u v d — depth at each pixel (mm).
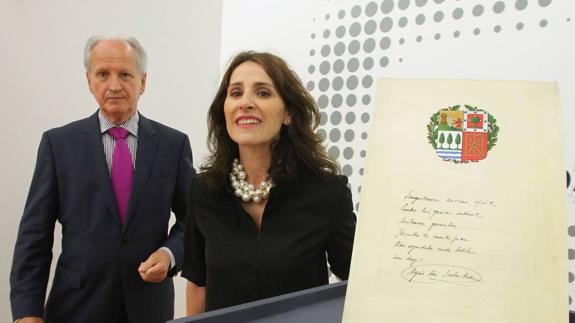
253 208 759
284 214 726
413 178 326
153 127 1231
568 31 732
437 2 850
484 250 305
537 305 290
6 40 1827
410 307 302
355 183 969
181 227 1243
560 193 306
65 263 1112
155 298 1186
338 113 989
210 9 2029
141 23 2035
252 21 1129
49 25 1919
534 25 759
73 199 1090
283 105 744
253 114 703
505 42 784
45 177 1100
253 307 363
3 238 1881
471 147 325
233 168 771
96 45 1121
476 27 811
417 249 312
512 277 297
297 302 397
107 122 1159
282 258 697
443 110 333
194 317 333
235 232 739
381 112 342
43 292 1094
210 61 2008
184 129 2055
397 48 899
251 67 729
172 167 1218
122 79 1122
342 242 741
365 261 315
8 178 1876
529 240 302
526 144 319
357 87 957
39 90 1920
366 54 942
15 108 1864
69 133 1128
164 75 2076
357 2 952
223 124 798
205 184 781
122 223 1121
